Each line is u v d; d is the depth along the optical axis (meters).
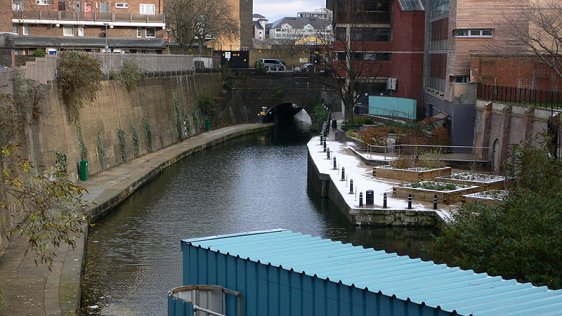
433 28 77.00
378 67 88.88
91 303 29.94
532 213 26.52
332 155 61.34
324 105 96.19
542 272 25.09
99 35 91.69
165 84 77.94
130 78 65.81
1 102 36.31
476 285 18.67
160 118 75.06
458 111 60.62
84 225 38.97
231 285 21.34
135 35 93.19
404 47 83.81
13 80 40.66
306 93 96.94
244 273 20.94
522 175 34.41
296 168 66.44
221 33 125.19
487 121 56.16
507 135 52.38
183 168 65.06
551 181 31.89
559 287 24.42
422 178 50.59
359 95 82.88
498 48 61.00
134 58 68.62
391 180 51.16
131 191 51.97
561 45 55.16
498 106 54.38
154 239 39.62
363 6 87.81
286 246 22.41
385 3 88.62
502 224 26.72
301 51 131.88
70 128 52.12
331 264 20.42
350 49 84.25
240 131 90.19
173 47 111.31
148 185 56.12
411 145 58.38
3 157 35.19
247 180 59.34
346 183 49.81
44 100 46.12
